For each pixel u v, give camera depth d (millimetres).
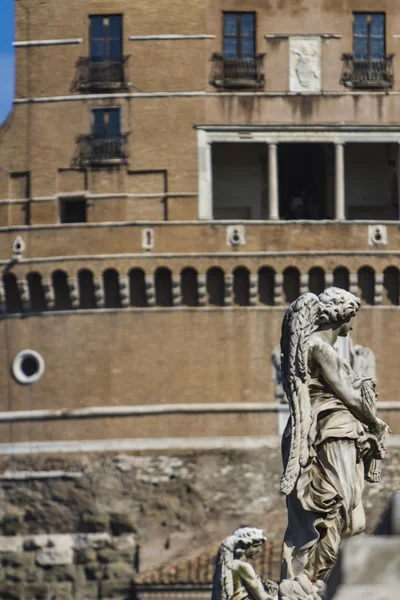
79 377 144250
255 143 146000
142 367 144125
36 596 142500
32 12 147125
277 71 146250
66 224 144125
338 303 27125
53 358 144500
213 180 146875
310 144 146750
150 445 143750
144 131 145250
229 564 28109
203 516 143000
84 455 143875
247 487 143375
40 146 145875
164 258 143125
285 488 26531
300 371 26859
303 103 145375
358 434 26922
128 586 142000
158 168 144750
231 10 147000
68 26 146500
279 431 143750
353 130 145000
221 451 143625
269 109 145625
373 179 146500
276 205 144000
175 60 146125
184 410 143875
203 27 146625
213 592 28297
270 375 143875
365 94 145750
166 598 137750
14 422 144625
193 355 144125
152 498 143375
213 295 144125
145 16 146625
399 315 142750
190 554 140875
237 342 143875
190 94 145625
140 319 144250
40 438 144250
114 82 145625
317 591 26312
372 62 146375
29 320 145000
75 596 142250
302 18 147250
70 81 146250
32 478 144000
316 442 26812
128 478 143625
